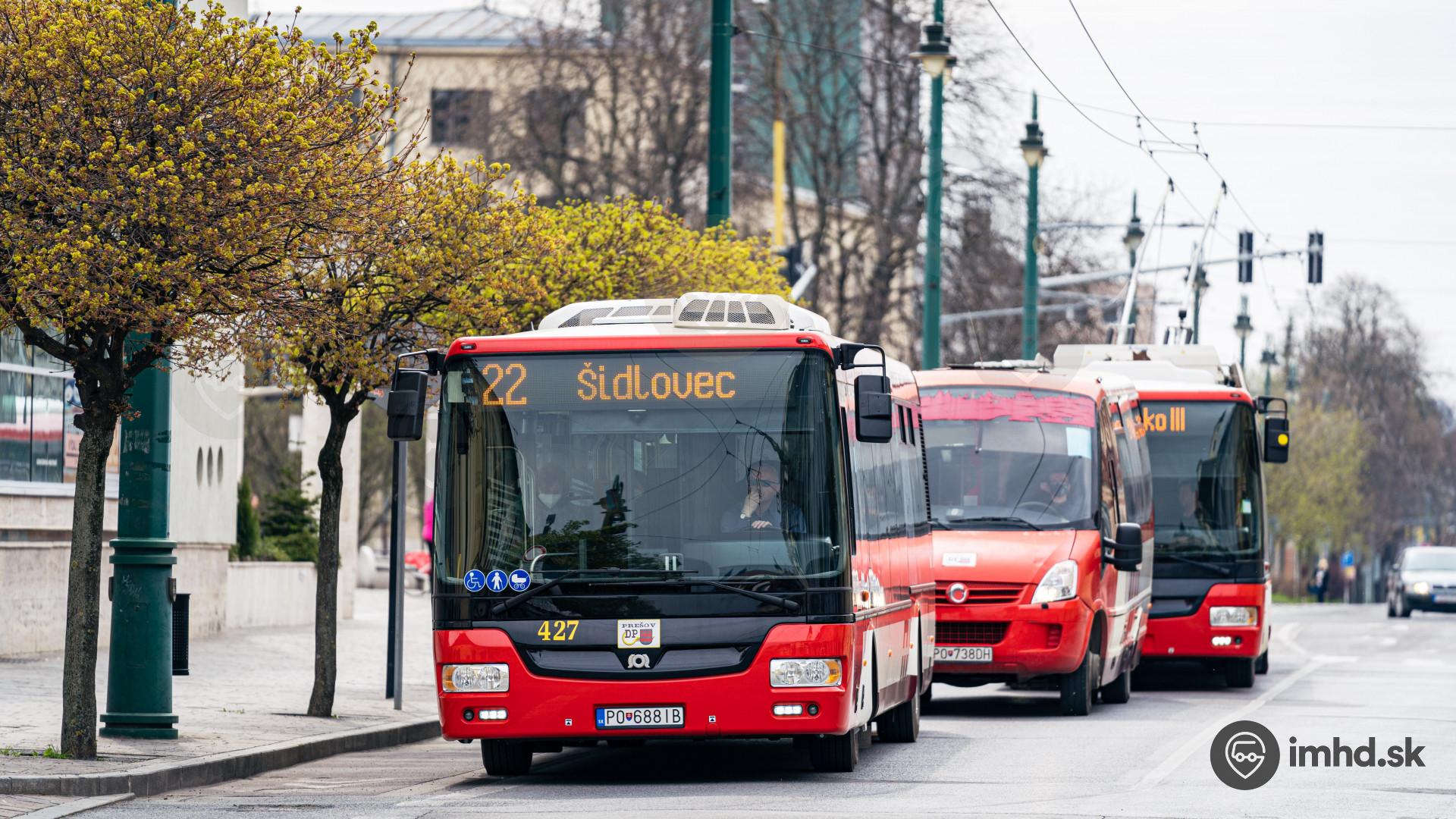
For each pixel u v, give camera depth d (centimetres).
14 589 4334
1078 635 3788
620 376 2594
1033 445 3941
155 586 2925
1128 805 2272
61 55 2391
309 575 6669
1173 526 4753
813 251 9394
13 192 2409
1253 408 4831
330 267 2959
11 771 2452
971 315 8019
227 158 2417
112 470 4794
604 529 2561
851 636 2555
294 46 2548
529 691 2534
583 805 2294
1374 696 4303
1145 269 7450
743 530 2550
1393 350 17850
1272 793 2412
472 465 2595
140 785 2453
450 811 2248
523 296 3155
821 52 9312
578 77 8831
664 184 8756
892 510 3005
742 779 2641
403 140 9700
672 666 2527
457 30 12119
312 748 2980
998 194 9119
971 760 2877
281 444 10325
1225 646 4688
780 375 2591
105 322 2486
